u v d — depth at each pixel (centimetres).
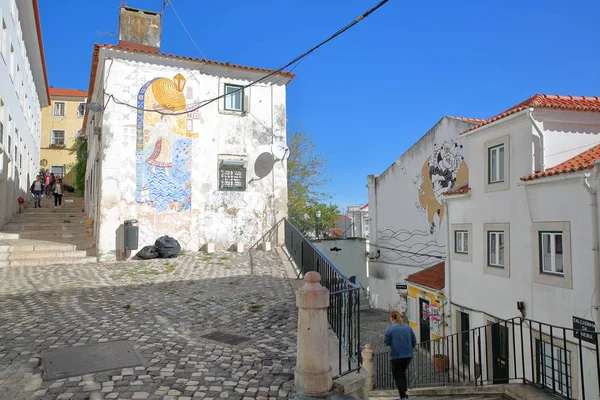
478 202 1222
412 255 1808
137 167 1295
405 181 1867
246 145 1465
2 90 1365
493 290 1148
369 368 1082
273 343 590
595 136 1056
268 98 1512
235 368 490
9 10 1458
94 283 947
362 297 2230
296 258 1173
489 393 649
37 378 442
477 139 1233
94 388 419
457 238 1338
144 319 685
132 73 1305
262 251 1407
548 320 952
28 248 1209
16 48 1647
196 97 1388
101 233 1235
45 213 1733
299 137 3133
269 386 443
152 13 1523
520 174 1055
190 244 1356
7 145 1474
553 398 555
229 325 673
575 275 879
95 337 582
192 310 753
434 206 1672
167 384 436
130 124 1293
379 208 2062
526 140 1035
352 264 2408
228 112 1447
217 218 1409
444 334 1362
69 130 3566
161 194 1322
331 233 3231
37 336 580
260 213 1466
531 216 1009
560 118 1031
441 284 1436
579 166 852
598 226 828
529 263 1016
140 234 1289
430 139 1698
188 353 534
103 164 1253
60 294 839
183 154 1359
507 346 1052
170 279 1010
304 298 415
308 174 3128
